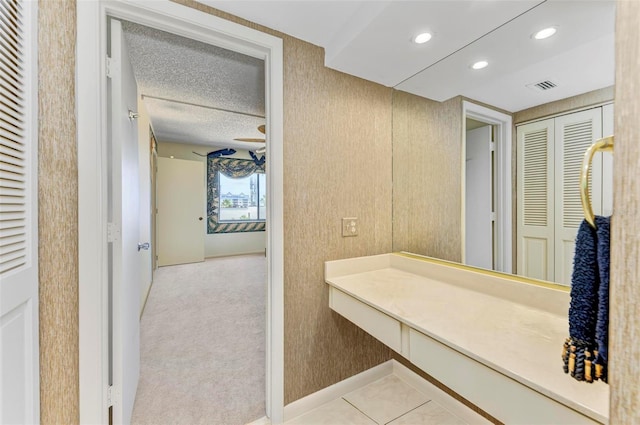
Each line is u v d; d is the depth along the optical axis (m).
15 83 0.84
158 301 3.13
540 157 1.15
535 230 1.16
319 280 1.56
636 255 0.25
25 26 0.89
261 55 1.43
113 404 1.18
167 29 1.22
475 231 1.40
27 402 0.89
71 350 1.03
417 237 1.71
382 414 1.48
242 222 6.09
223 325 2.55
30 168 0.91
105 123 1.11
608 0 0.96
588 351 0.59
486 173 1.36
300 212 1.49
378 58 1.46
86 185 1.04
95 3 1.06
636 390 0.25
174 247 4.93
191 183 5.10
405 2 1.05
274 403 1.42
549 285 1.11
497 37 1.23
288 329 1.46
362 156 1.70
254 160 6.14
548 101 1.12
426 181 1.65
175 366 1.91
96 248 1.06
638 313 0.25
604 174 0.93
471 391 0.84
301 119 1.48
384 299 1.25
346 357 1.64
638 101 0.25
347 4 1.22
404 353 1.08
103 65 1.10
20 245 0.86
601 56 0.98
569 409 0.63
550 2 1.01
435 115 1.59
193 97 2.33
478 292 1.33
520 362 0.76
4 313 0.78
